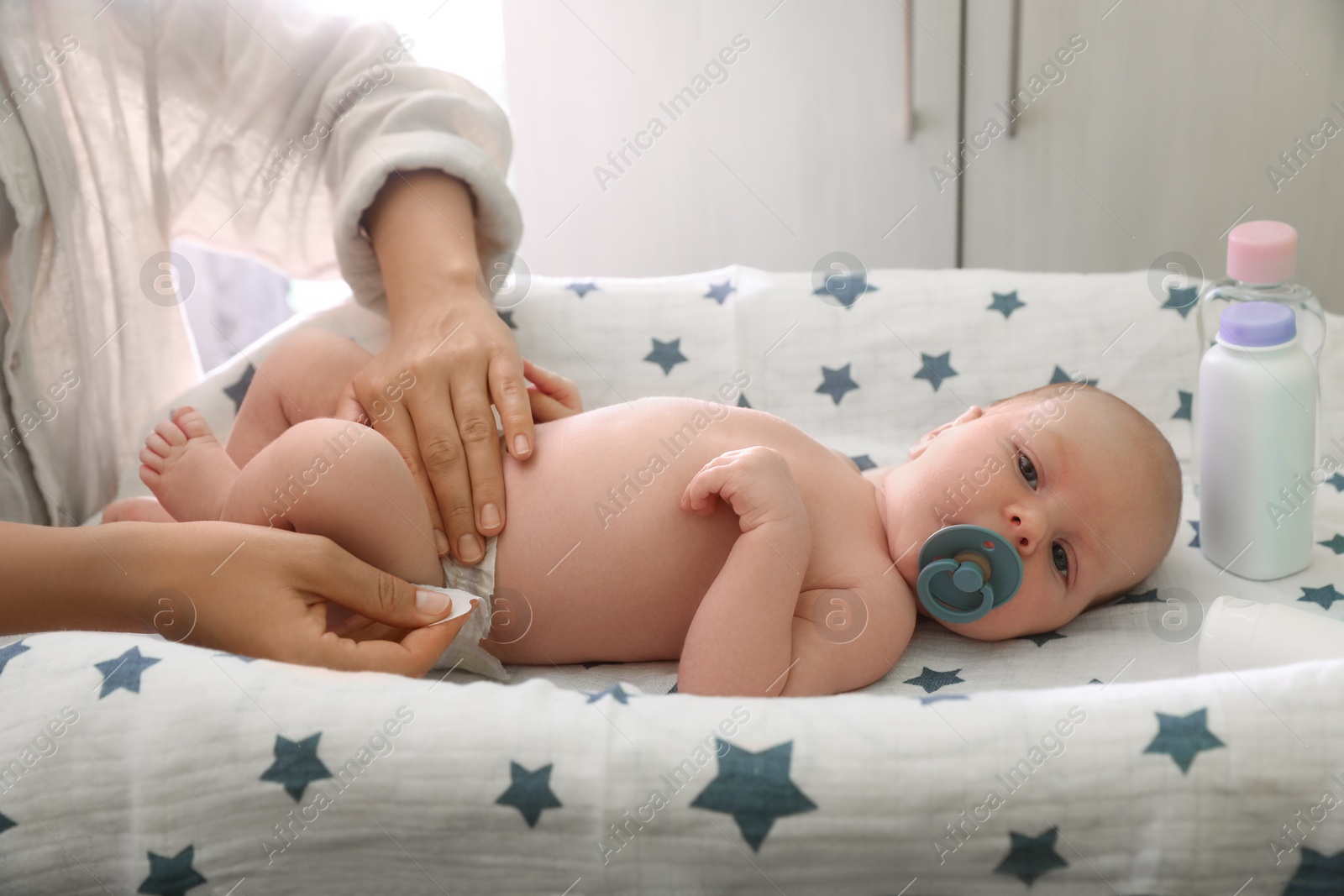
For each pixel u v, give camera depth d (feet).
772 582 2.98
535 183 6.77
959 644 3.40
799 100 6.48
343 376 3.77
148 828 2.34
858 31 6.27
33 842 2.35
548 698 2.42
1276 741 2.25
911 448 3.82
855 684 3.15
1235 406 3.35
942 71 6.36
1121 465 3.26
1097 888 2.31
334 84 4.13
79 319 3.81
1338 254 6.67
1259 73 6.28
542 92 6.52
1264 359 3.31
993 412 3.58
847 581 3.25
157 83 3.98
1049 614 3.28
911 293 4.46
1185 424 4.18
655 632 3.28
